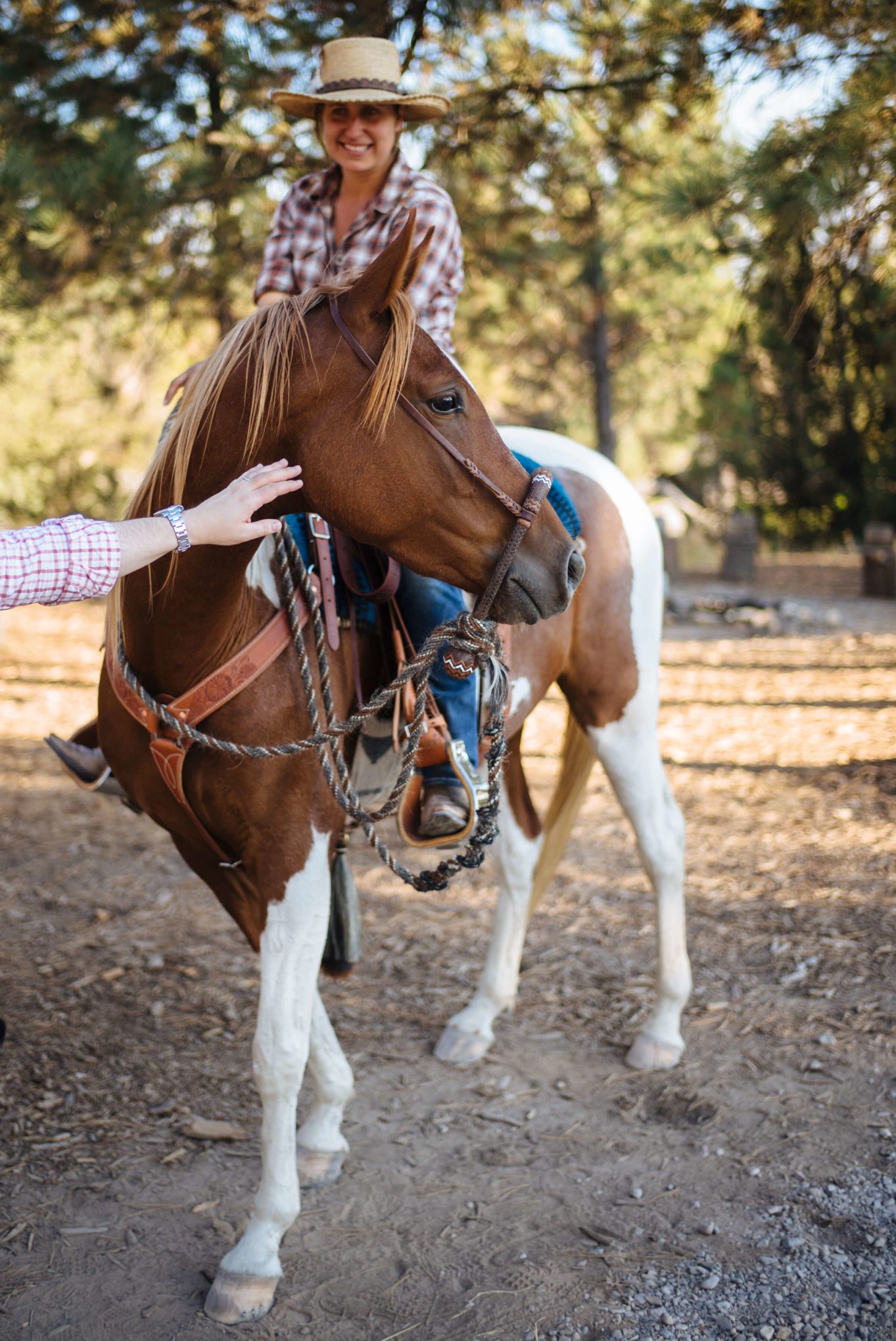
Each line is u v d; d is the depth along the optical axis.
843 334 5.93
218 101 5.69
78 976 3.30
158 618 1.80
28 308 5.77
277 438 1.68
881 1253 2.09
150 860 4.39
